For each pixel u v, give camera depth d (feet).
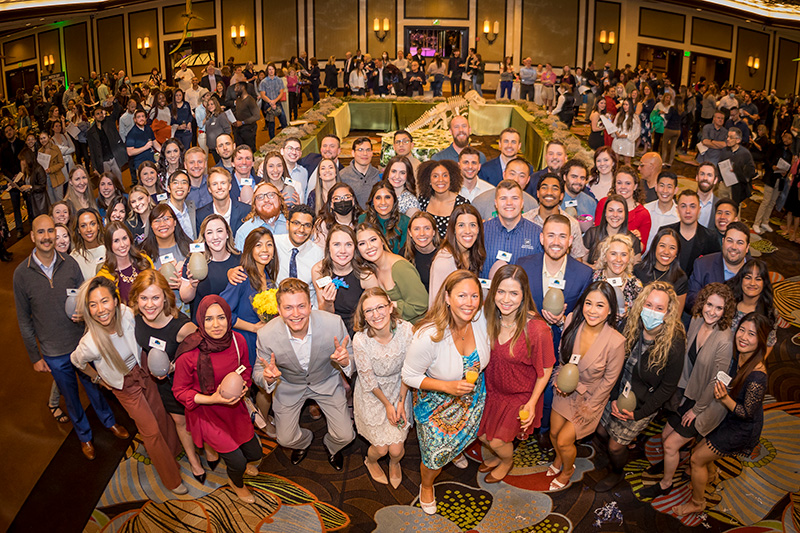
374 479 15.88
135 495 15.56
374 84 69.10
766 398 19.10
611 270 15.26
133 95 48.19
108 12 80.33
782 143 30.55
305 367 14.84
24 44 71.41
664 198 19.51
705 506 14.89
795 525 14.38
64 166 31.50
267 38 81.30
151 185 22.65
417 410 14.42
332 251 15.49
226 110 40.06
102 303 13.46
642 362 14.07
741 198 28.19
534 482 15.74
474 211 15.76
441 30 80.43
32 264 15.72
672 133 45.65
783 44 73.56
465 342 13.74
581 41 79.71
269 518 14.67
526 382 14.16
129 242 16.66
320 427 17.94
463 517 14.62
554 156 21.71
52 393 18.38
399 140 23.07
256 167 28.30
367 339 14.01
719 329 13.94
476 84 70.85
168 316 14.28
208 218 16.34
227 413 14.38
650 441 17.20
